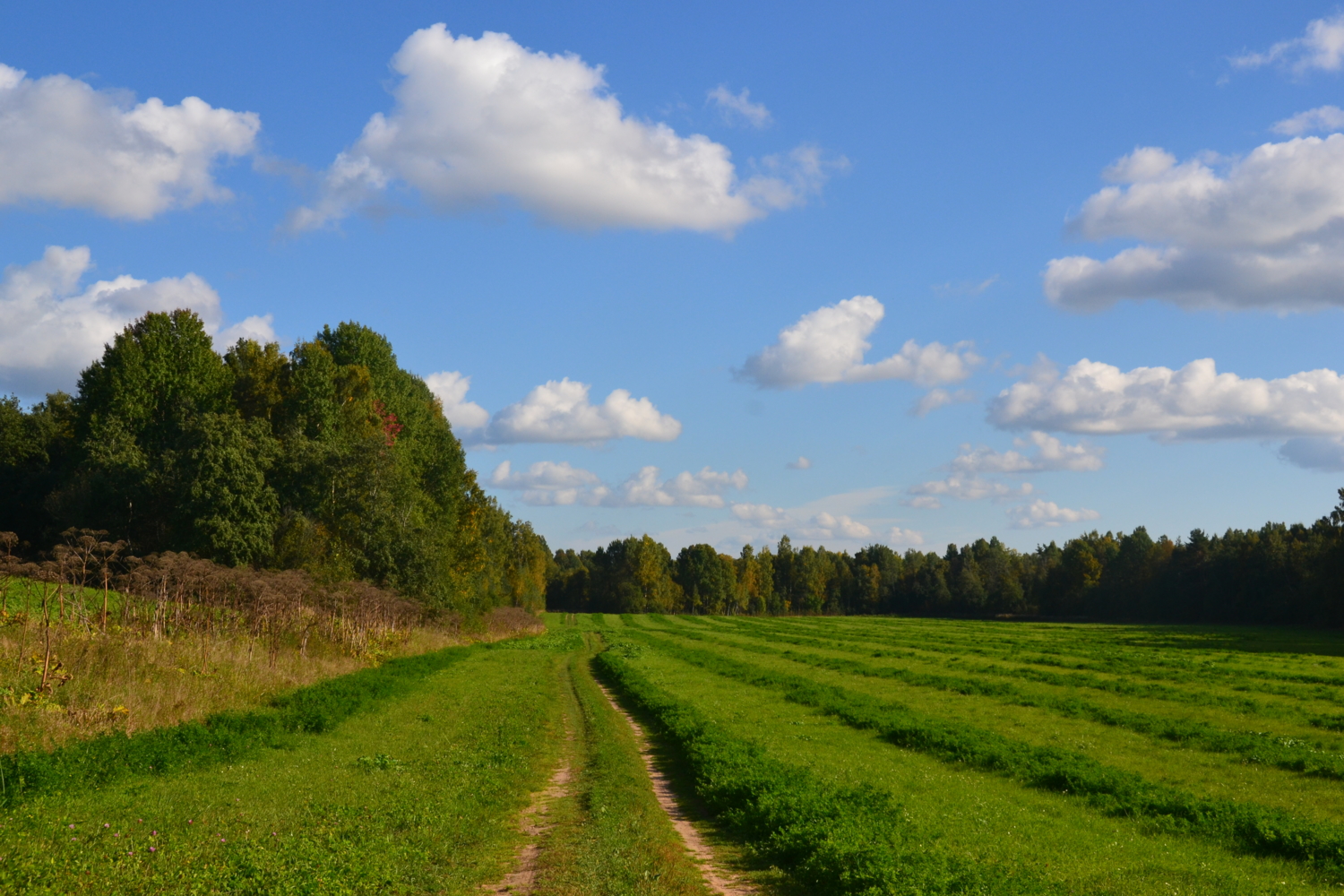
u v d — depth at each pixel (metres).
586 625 132.00
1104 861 13.16
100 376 66.31
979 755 22.91
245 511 55.06
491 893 11.71
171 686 24.80
